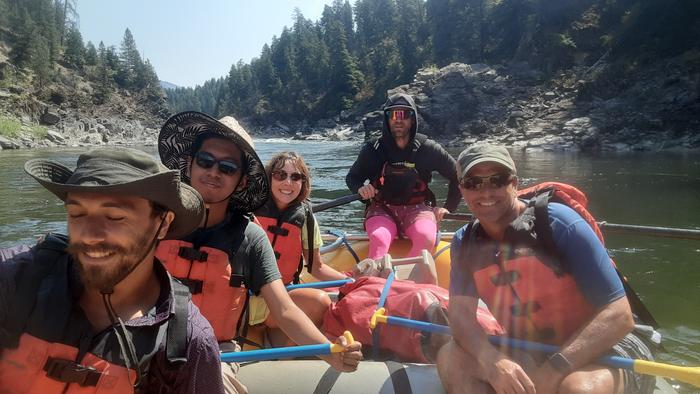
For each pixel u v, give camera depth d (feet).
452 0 187.73
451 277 7.68
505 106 122.72
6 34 225.35
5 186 40.86
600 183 39.91
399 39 242.58
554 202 7.20
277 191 11.15
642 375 6.86
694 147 76.43
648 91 95.61
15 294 4.41
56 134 151.43
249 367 8.10
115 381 4.33
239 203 8.67
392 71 227.40
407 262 12.87
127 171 4.30
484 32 174.81
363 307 9.28
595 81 107.34
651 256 19.60
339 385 7.48
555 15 136.98
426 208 15.60
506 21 165.68
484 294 7.45
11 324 4.36
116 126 227.81
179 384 4.65
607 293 6.50
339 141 172.04
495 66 138.51
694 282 16.75
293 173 11.07
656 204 30.25
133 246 4.36
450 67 134.72
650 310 14.80
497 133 117.39
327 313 9.75
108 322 4.54
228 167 8.10
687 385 10.48
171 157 8.76
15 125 139.64
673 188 36.04
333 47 279.69
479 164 7.13
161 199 4.45
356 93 255.50
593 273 6.55
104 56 271.90
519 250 6.96
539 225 6.89
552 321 7.09
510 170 7.16
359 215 29.43
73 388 4.30
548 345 6.89
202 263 7.88
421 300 8.84
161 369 4.52
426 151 15.52
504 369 6.32
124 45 283.18
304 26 336.08
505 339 7.14
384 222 14.99
